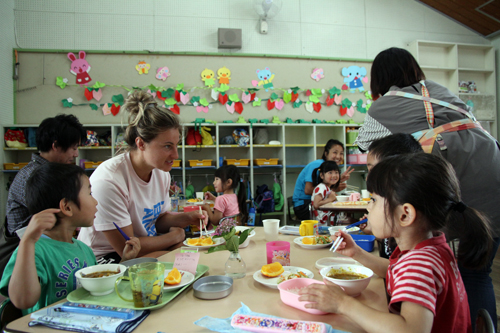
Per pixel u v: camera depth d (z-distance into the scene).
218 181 3.21
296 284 0.89
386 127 1.42
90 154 4.71
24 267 0.89
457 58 5.53
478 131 1.25
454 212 0.82
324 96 5.31
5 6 4.31
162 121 1.34
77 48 4.66
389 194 0.78
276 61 5.17
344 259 1.18
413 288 0.67
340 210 2.63
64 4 4.64
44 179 1.08
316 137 5.38
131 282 0.82
